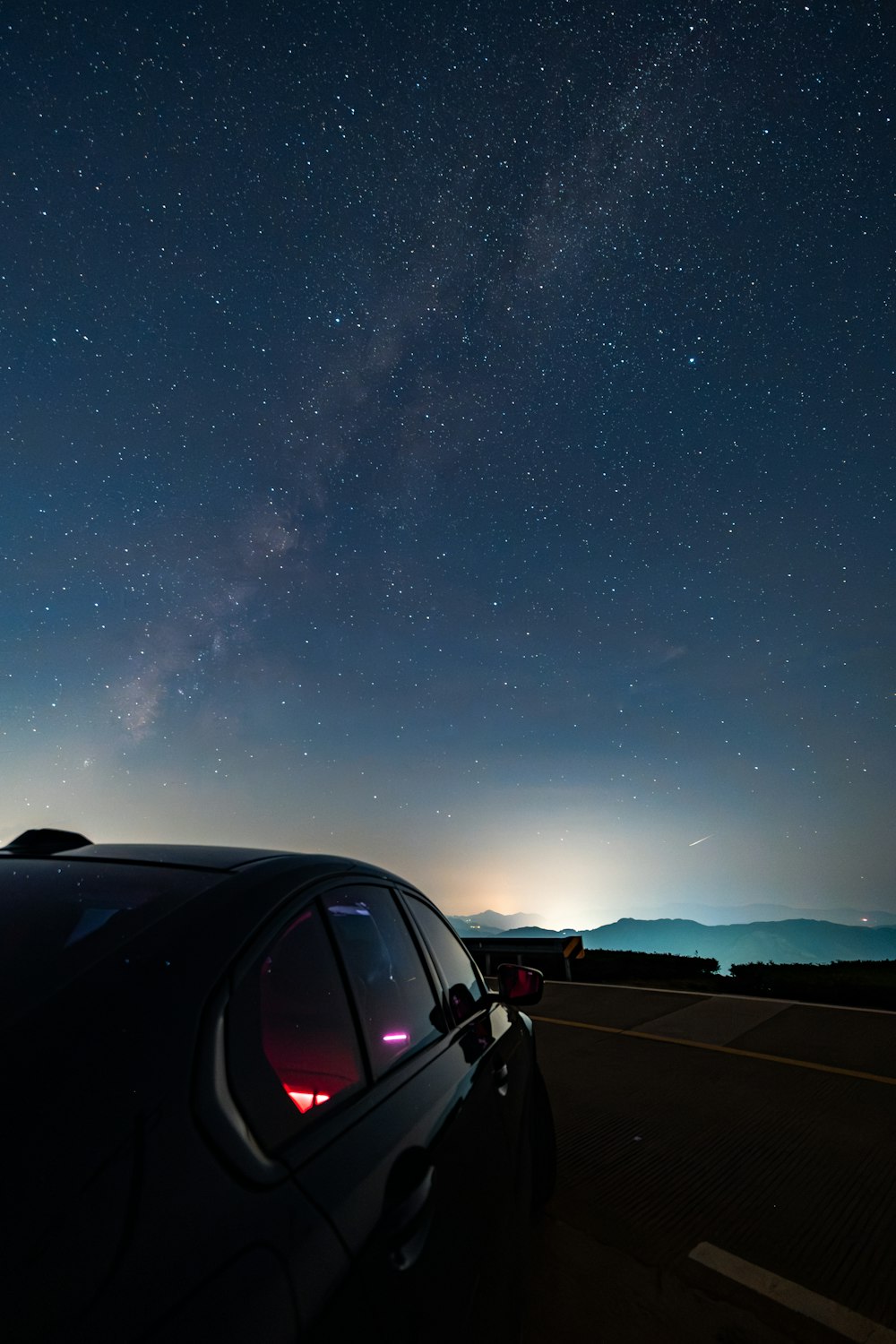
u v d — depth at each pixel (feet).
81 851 6.09
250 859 5.80
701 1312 8.99
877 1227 11.05
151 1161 3.22
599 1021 26.78
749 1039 23.45
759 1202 11.86
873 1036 23.61
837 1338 8.55
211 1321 2.89
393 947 7.07
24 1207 2.80
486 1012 8.89
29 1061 3.32
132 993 3.84
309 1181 3.88
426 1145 5.12
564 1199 12.03
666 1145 14.34
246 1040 4.19
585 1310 9.01
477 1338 5.02
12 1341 2.43
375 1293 3.78
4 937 4.44
